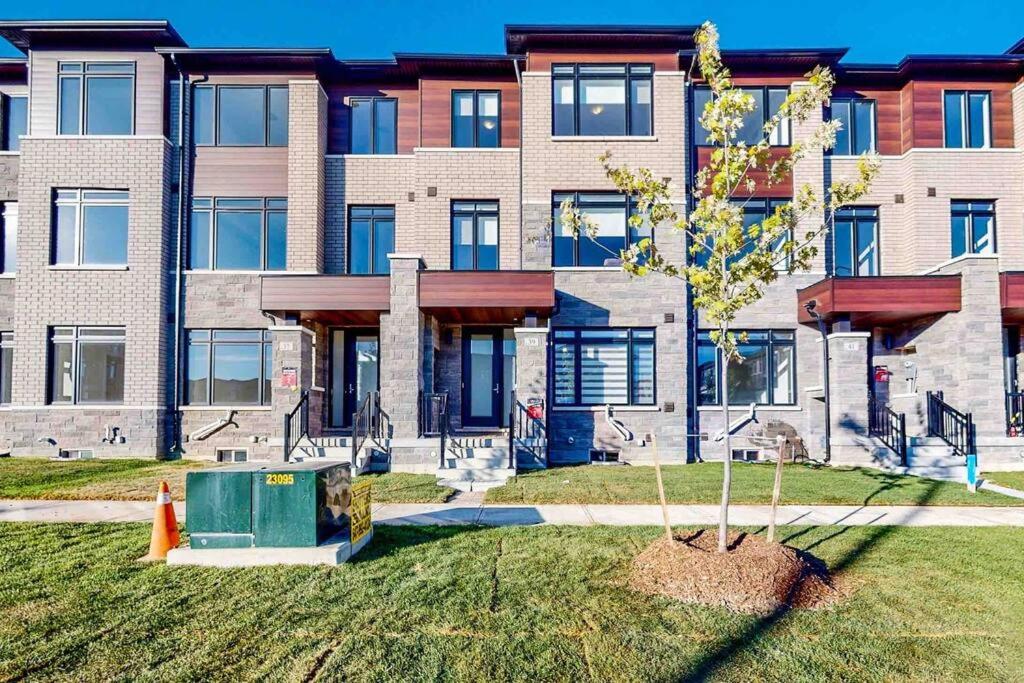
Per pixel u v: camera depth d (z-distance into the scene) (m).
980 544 6.54
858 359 13.19
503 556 6.00
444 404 12.50
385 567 5.62
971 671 3.78
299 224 14.44
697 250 6.32
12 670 3.68
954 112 15.17
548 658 3.90
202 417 14.28
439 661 3.85
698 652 4.00
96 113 14.29
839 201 6.03
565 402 13.97
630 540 6.57
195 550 5.71
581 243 14.33
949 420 12.87
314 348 14.07
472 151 14.81
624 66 14.47
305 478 5.82
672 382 13.84
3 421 13.74
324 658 3.88
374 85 15.57
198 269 14.56
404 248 15.12
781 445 6.05
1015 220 14.76
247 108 14.86
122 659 3.83
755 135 14.84
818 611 4.70
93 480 10.45
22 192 13.93
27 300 13.80
